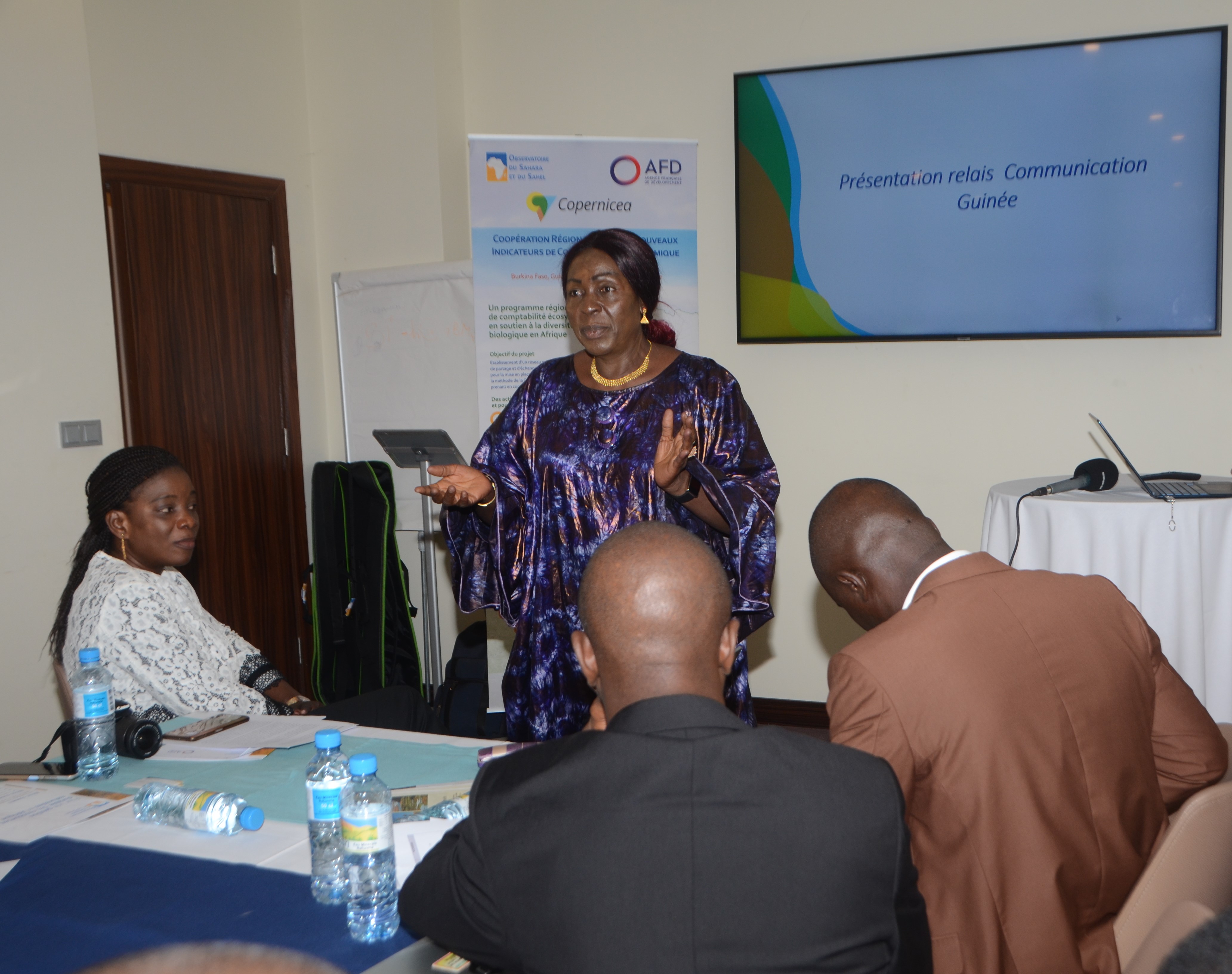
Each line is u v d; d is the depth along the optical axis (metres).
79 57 3.08
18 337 2.95
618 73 3.91
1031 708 1.22
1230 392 3.31
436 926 1.01
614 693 1.03
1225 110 3.18
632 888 0.87
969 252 3.50
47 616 3.05
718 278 3.88
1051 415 3.52
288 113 4.15
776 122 3.66
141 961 0.41
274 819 1.49
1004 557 2.77
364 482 4.01
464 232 4.22
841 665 1.29
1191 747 1.32
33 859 1.36
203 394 3.86
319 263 4.31
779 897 0.87
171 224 3.72
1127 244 3.33
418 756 1.73
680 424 2.34
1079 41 3.29
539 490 2.41
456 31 4.09
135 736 1.75
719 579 1.04
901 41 3.53
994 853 1.20
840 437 3.79
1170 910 1.08
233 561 3.99
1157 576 2.51
